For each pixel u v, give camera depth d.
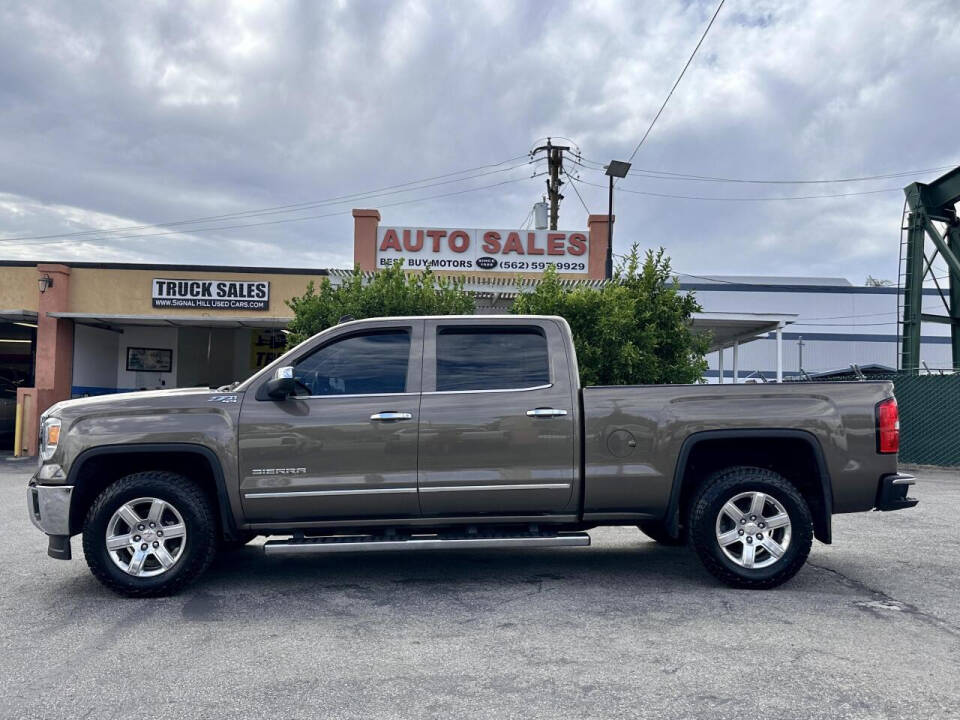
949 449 16.48
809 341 50.91
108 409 5.53
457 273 20.53
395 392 5.66
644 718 3.45
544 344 5.80
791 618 4.93
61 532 5.45
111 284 18.86
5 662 4.21
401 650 4.36
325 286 13.21
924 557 6.79
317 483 5.48
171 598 5.47
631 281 12.88
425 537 5.64
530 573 6.20
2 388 19.30
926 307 51.06
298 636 4.63
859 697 3.67
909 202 20.59
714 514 5.55
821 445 5.59
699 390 5.66
